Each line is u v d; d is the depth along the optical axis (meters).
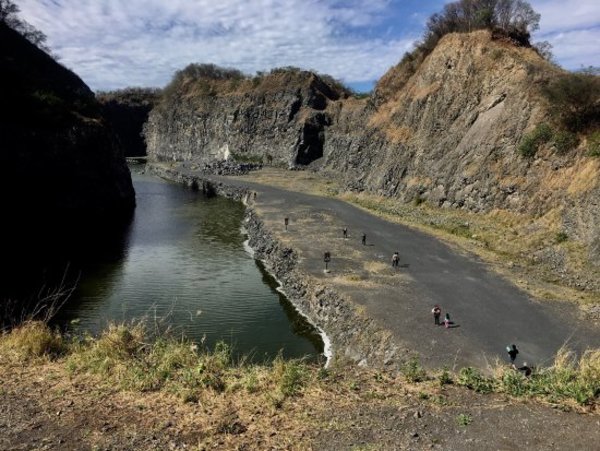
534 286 30.33
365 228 49.69
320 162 113.06
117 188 75.56
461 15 72.81
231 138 136.50
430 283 31.25
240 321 30.69
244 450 6.96
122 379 9.21
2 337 11.29
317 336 28.03
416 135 65.56
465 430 7.67
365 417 8.10
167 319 30.50
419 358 20.31
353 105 112.75
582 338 22.42
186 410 8.20
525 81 49.03
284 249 41.84
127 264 44.31
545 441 7.36
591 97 39.72
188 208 76.81
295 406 8.53
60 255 46.81
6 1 87.19
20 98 64.44
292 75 130.62
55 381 9.18
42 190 62.31
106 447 6.90
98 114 80.56
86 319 30.36
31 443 6.95
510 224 42.06
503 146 47.50
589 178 35.75
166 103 172.88
